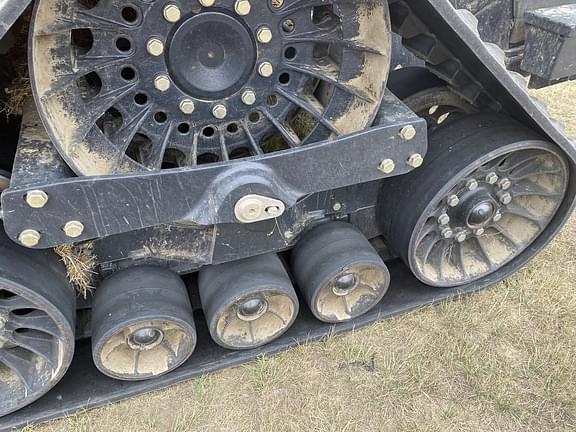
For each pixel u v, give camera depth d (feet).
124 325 7.20
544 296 9.45
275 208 6.94
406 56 10.07
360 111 7.20
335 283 8.40
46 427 7.56
